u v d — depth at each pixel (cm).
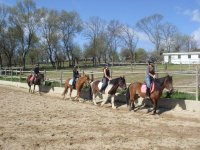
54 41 9119
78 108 1836
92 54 10706
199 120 1448
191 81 2947
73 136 1173
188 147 1042
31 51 8669
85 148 1027
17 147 1045
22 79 3641
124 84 1817
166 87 1581
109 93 1848
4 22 7981
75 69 2241
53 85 2786
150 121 1440
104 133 1216
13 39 8112
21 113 1656
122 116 1568
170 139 1131
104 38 10950
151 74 1616
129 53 11419
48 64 9806
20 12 8225
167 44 11175
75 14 9612
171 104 1723
